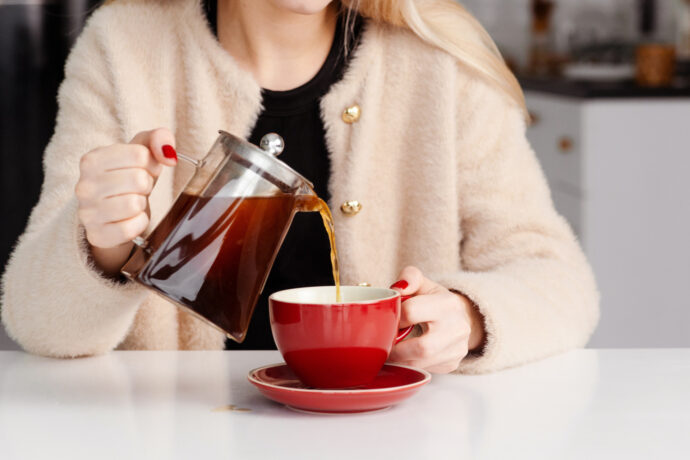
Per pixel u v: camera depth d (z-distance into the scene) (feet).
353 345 2.72
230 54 4.29
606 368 3.30
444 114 4.36
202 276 2.82
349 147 4.32
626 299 9.25
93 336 3.46
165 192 4.21
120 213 2.86
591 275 4.13
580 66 11.35
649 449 2.37
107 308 3.40
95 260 3.36
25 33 12.10
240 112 4.26
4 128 12.18
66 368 3.34
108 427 2.57
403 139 4.44
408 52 4.38
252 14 4.20
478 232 4.39
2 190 12.19
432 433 2.51
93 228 2.90
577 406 2.78
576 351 3.62
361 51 4.33
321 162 4.36
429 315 3.05
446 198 4.39
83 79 4.26
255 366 3.35
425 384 2.81
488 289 3.47
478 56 4.40
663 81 9.78
